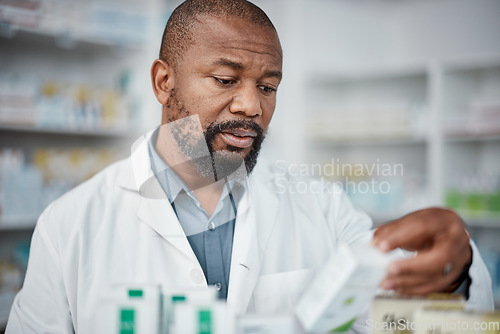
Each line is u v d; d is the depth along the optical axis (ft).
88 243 3.54
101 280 3.39
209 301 2.17
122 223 3.59
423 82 13.06
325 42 13.76
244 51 2.93
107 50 10.62
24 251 9.23
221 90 3.01
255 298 3.55
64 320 3.44
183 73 3.09
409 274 2.29
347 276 1.97
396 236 2.35
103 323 2.12
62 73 10.50
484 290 2.81
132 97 10.18
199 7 3.01
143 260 3.43
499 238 11.88
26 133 9.88
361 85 14.29
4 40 9.71
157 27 10.29
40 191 9.22
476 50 14.12
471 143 12.38
